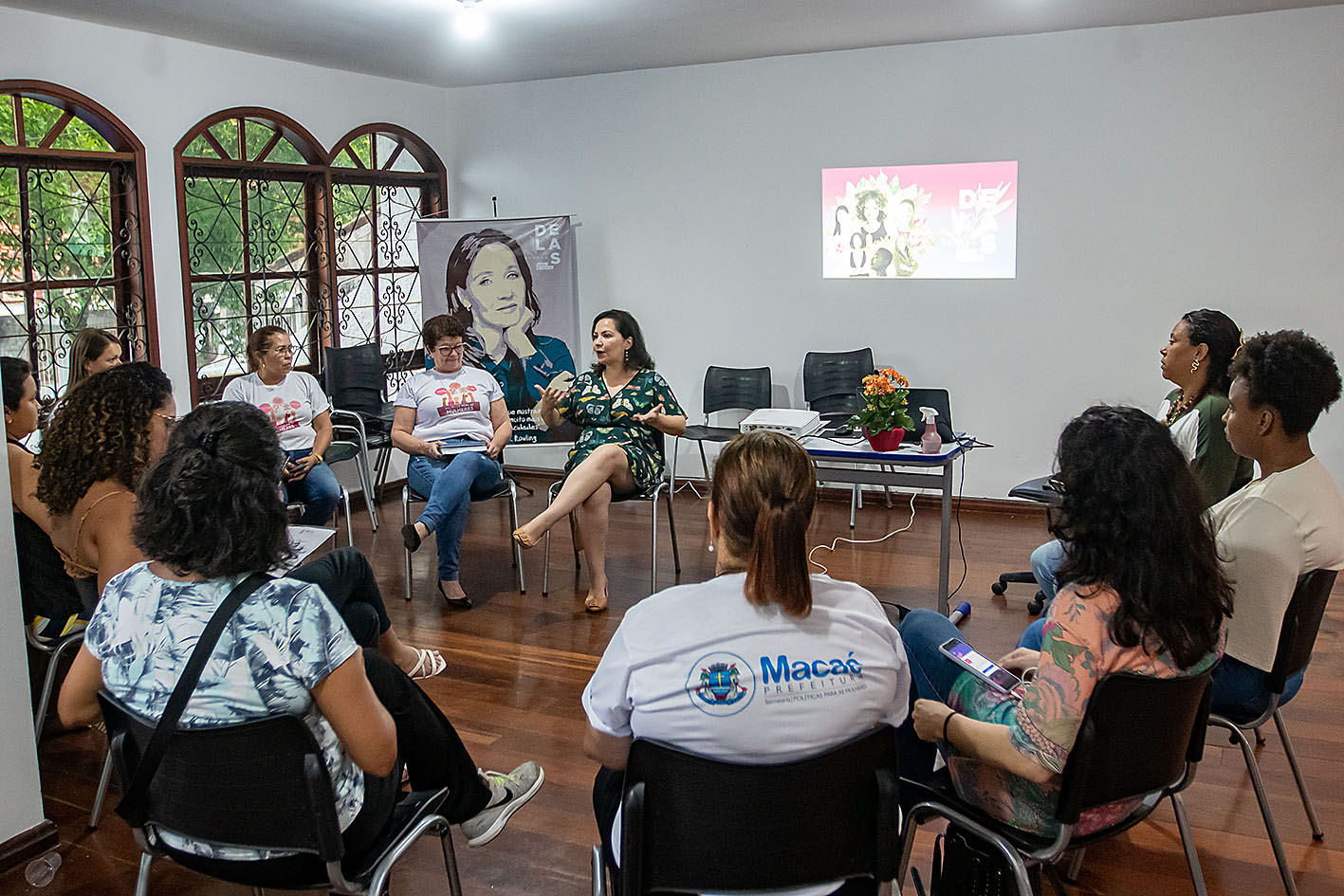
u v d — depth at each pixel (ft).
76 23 14.83
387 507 19.88
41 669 10.42
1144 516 5.40
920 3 14.84
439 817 6.16
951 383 19.22
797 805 4.96
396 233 21.36
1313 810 8.55
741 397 19.80
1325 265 16.75
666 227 20.79
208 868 5.72
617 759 5.54
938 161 18.62
